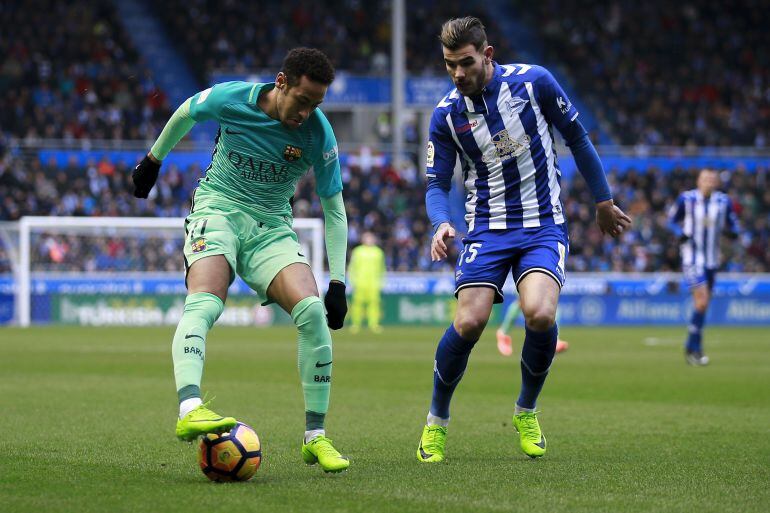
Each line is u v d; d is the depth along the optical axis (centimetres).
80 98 8638
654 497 1236
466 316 1527
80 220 6775
